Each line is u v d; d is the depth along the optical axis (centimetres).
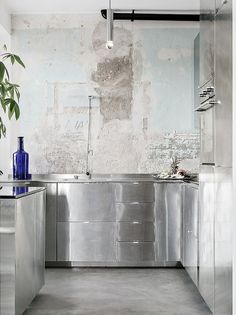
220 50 240
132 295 302
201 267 281
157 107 443
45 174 438
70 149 442
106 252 393
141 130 443
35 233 275
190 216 330
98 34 443
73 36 443
